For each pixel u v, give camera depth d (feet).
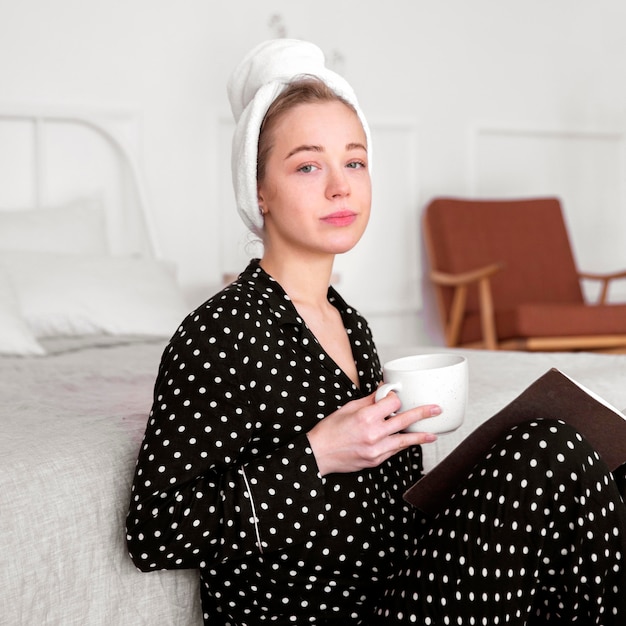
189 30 11.88
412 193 14.19
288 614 3.86
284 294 3.88
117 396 5.45
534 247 14.03
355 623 3.90
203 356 3.60
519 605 3.53
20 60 10.62
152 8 11.59
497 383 5.81
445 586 3.57
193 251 11.98
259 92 4.02
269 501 3.53
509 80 15.11
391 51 13.88
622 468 4.40
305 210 3.91
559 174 15.88
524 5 15.23
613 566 3.59
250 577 3.82
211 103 12.07
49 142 10.84
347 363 4.13
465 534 3.55
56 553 3.71
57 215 9.80
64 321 8.46
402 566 3.75
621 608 3.61
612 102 16.21
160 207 11.69
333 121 3.93
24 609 3.58
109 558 3.90
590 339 11.89
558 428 3.58
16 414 4.79
